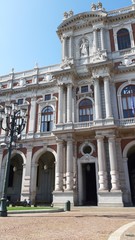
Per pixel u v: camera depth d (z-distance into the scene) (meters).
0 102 39.28
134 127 26.97
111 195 24.38
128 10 36.22
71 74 32.31
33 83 37.72
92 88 32.47
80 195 27.11
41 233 8.52
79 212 19.52
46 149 32.50
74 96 32.84
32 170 32.09
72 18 38.34
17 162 37.66
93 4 38.56
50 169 36.12
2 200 15.70
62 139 29.02
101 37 35.03
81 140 29.78
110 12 37.16
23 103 37.59
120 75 31.88
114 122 27.97
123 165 26.86
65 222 11.97
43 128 34.50
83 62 35.00
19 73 41.22
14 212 17.17
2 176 34.00
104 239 7.20
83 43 36.59
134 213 18.27
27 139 33.75
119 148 27.81
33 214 16.91
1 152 35.12
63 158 28.64
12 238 7.45
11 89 38.97
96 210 21.66
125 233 8.33
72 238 7.44
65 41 37.72
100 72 30.70
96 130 27.53
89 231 8.97
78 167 28.58
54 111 34.53
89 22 37.03
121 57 32.94
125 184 26.00
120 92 30.89
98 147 26.86
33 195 30.86
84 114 31.55
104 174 25.53
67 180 26.89
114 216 15.62
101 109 29.30
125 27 35.38
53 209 19.94
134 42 33.69
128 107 29.89
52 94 36.06
